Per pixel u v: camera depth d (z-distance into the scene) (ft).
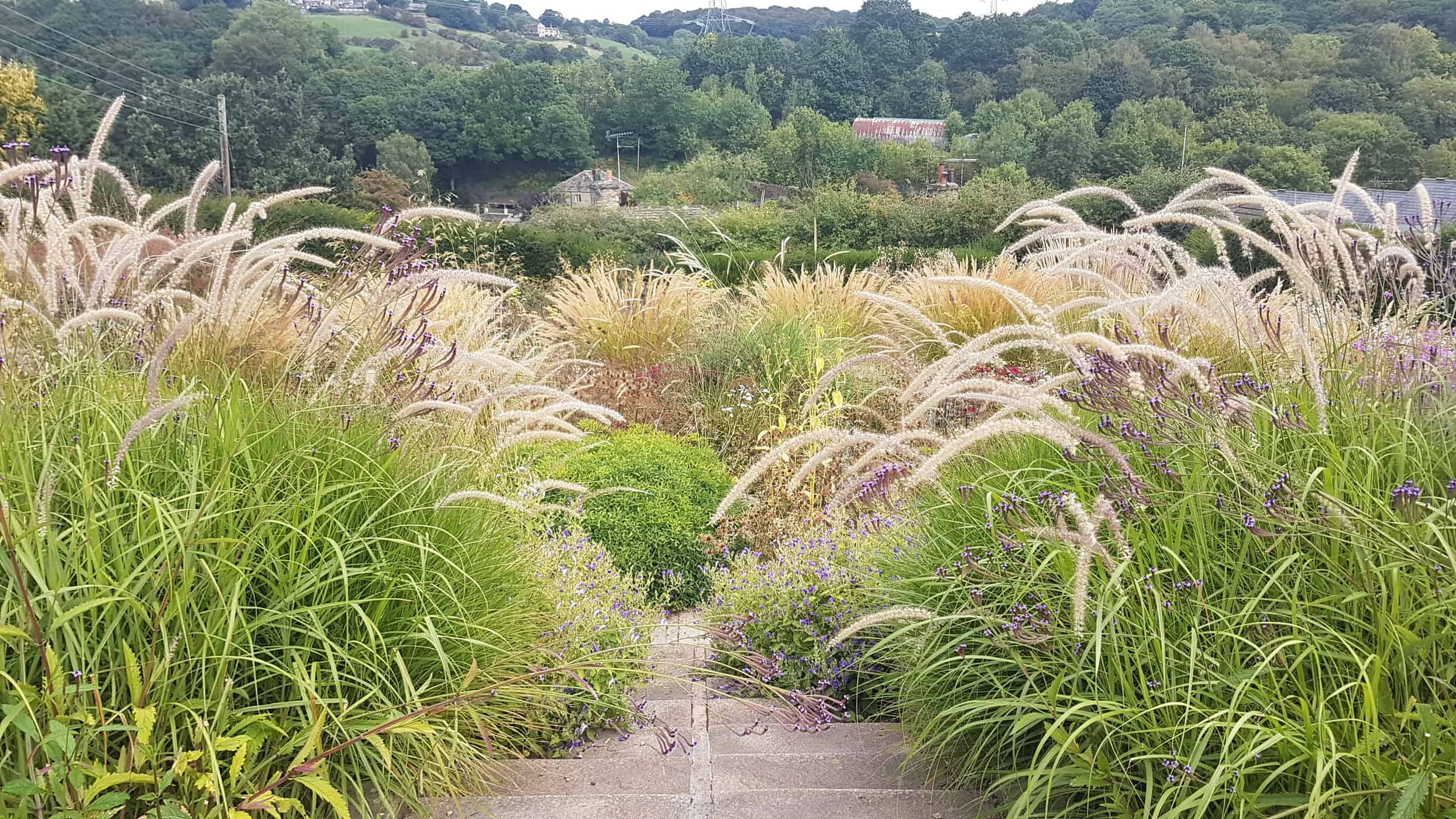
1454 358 11.17
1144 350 9.45
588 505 20.67
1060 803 9.52
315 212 61.57
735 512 21.30
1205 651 8.86
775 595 15.02
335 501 9.92
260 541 9.21
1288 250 12.39
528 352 30.27
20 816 7.11
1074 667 9.33
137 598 8.41
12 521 8.00
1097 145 237.86
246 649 8.87
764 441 23.95
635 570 19.12
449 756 9.59
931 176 240.12
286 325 14.93
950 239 94.02
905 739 11.41
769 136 258.78
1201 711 8.20
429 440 13.60
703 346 32.07
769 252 71.10
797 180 236.22
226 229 13.16
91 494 8.67
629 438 24.70
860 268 67.36
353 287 13.85
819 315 35.55
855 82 400.47
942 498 12.49
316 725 8.08
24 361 10.90
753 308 37.91
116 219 13.69
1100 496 8.42
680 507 21.17
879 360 14.25
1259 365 11.76
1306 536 9.20
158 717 8.04
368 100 321.32
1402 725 7.88
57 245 12.42
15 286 12.12
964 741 10.72
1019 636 9.43
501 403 18.08
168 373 12.16
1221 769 7.48
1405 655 8.07
